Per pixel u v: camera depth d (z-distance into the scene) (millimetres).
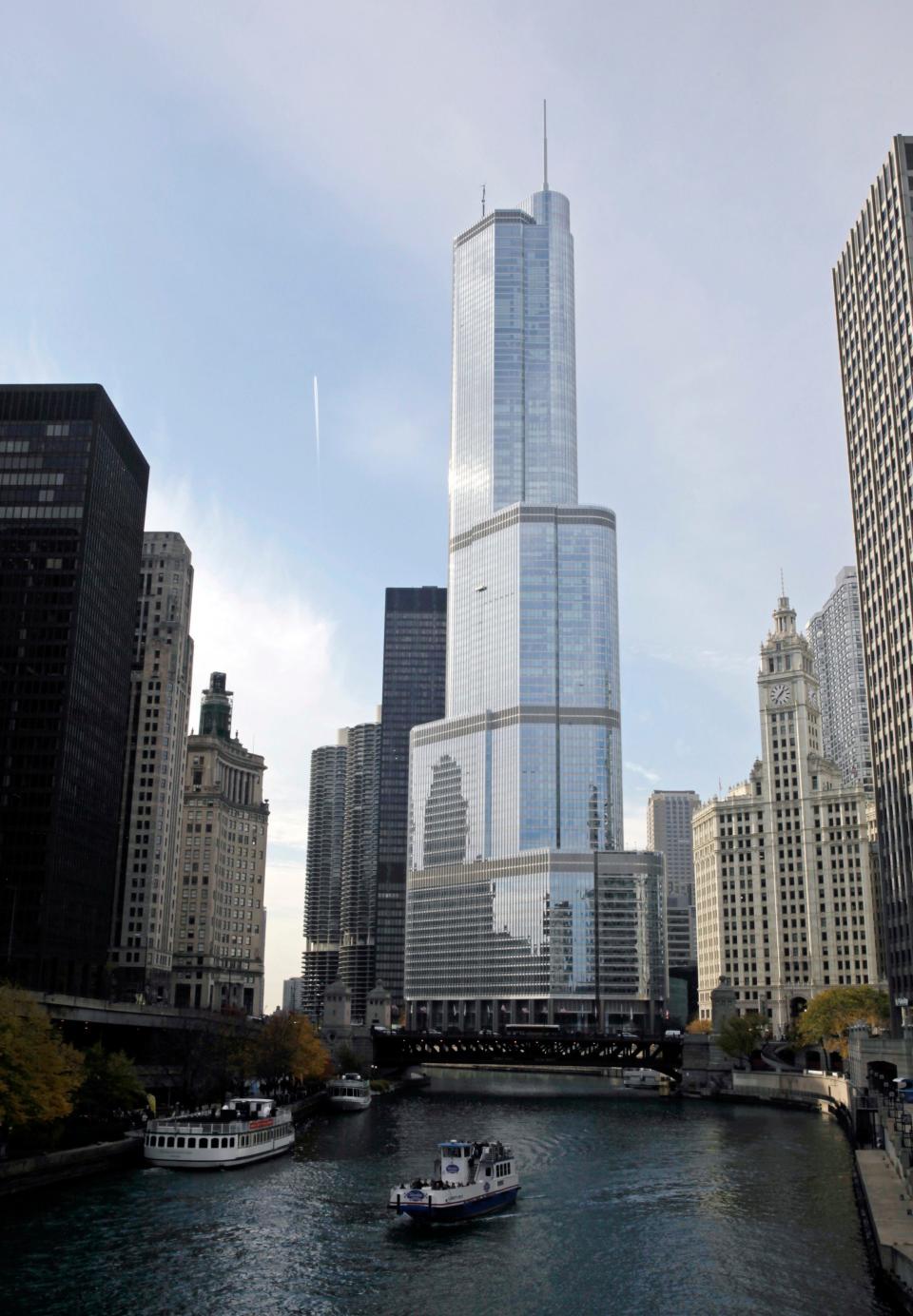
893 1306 73312
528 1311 75125
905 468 190750
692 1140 153125
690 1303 76312
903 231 191375
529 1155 139250
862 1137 126062
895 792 197375
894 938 197375
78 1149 114562
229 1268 84188
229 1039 181000
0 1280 79562
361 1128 168375
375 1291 79438
